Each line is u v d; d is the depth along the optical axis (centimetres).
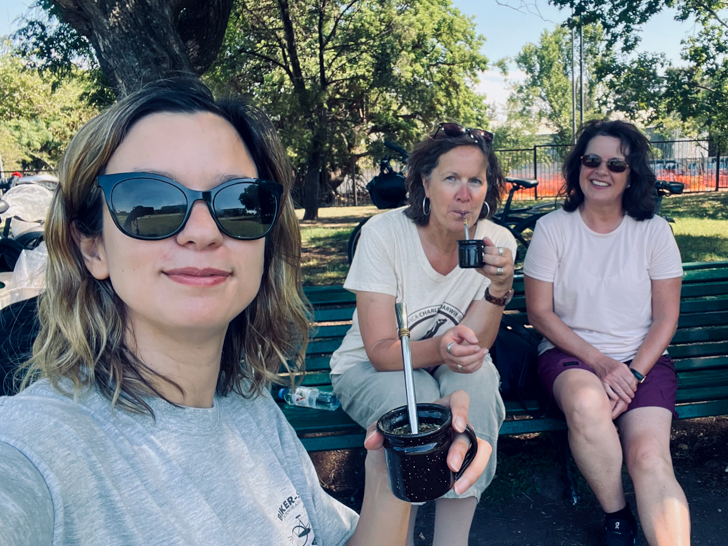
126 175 47
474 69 1153
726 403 152
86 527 39
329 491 159
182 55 293
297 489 62
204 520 47
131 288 48
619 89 823
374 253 133
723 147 965
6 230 272
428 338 137
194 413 51
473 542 138
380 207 290
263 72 887
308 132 837
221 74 826
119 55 282
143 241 47
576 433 128
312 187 895
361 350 140
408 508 64
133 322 51
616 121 147
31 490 35
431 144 132
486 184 134
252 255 52
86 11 279
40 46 498
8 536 31
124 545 41
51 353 49
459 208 129
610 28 634
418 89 999
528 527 142
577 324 151
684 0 725
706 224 593
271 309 67
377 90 972
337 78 962
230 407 61
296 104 838
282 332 69
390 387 125
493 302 130
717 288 185
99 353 49
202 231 47
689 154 1196
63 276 50
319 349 172
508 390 150
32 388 47
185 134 50
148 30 284
